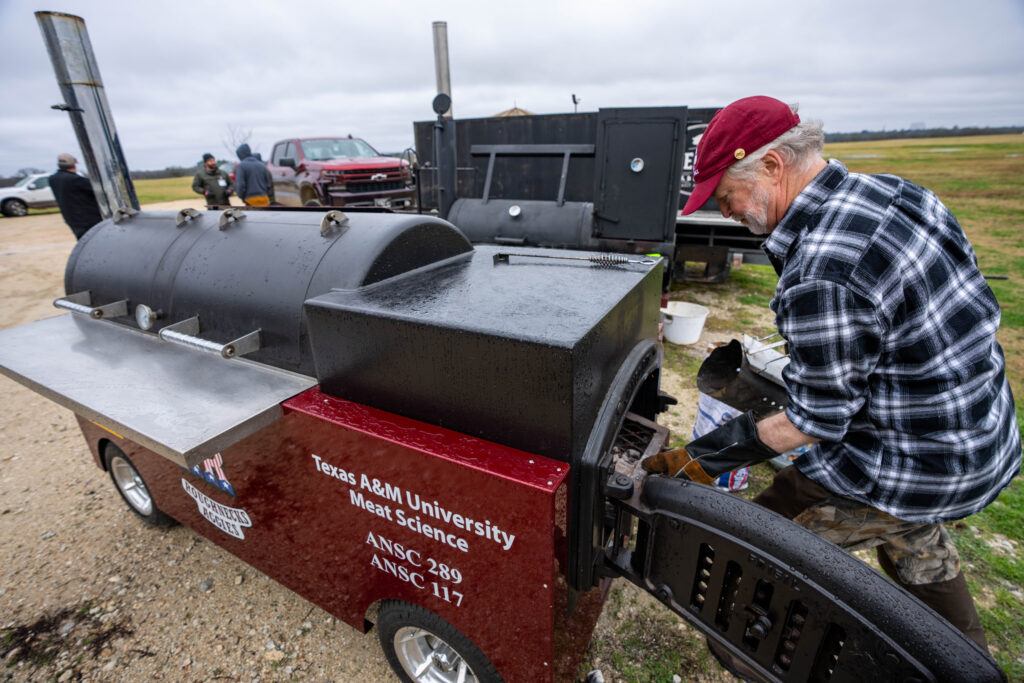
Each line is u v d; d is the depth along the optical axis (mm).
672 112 3914
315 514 1562
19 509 2846
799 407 1163
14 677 1929
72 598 2254
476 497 1162
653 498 1267
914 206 1122
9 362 1695
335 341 1353
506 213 4371
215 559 2449
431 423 1290
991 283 6867
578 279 1587
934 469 1201
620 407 1347
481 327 1122
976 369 1151
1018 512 2660
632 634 2025
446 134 4469
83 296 2115
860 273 1051
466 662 1502
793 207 1192
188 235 1937
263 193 9070
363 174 9734
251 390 1479
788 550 1054
